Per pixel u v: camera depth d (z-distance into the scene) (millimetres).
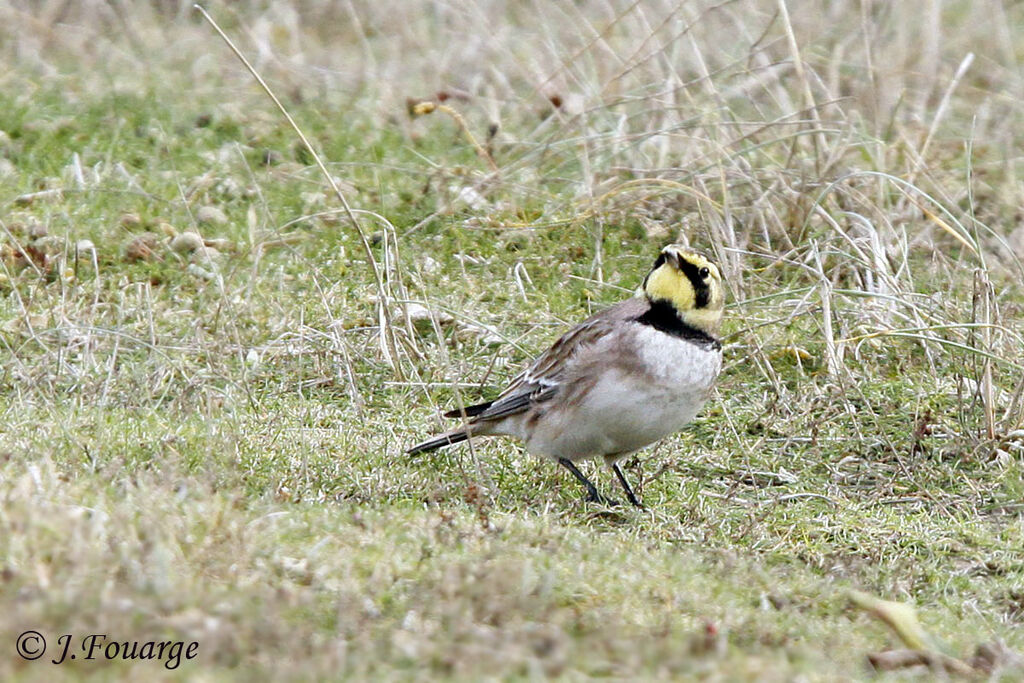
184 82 18625
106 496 8711
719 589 8688
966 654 8117
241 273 14297
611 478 11250
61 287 13602
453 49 19766
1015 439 11914
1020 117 18250
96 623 6625
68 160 16344
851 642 8102
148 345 12383
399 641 6926
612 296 14453
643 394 10242
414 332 13367
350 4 19797
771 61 18109
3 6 19984
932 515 10844
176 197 15680
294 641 6785
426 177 16203
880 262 13875
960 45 20344
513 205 15664
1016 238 15305
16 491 8266
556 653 6883
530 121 17969
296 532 8656
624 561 8922
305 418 11883
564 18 20094
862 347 13516
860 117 16656
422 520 9219
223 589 7281
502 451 11523
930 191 16078
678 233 15305
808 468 11648
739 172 15422
